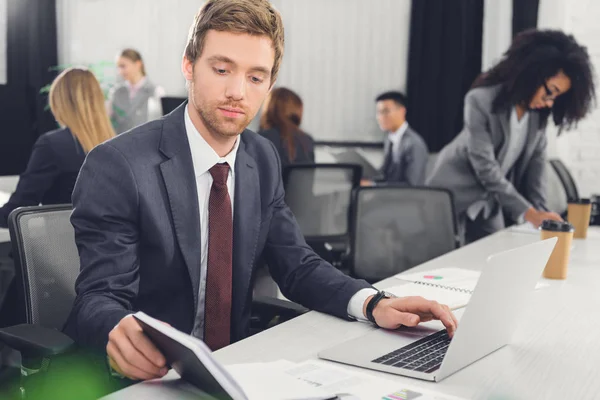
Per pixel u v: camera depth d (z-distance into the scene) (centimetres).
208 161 143
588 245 242
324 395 96
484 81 304
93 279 127
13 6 556
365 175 527
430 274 185
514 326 125
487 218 314
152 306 140
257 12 132
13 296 228
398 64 537
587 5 482
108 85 555
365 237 261
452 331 126
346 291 143
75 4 577
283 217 161
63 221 160
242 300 148
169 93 584
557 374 110
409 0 527
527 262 116
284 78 567
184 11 574
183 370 98
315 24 555
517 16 485
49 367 134
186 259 139
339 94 555
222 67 132
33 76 563
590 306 155
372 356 114
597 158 486
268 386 100
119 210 133
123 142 138
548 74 280
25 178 261
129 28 582
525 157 310
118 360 101
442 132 513
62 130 267
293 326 135
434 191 266
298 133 392
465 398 99
